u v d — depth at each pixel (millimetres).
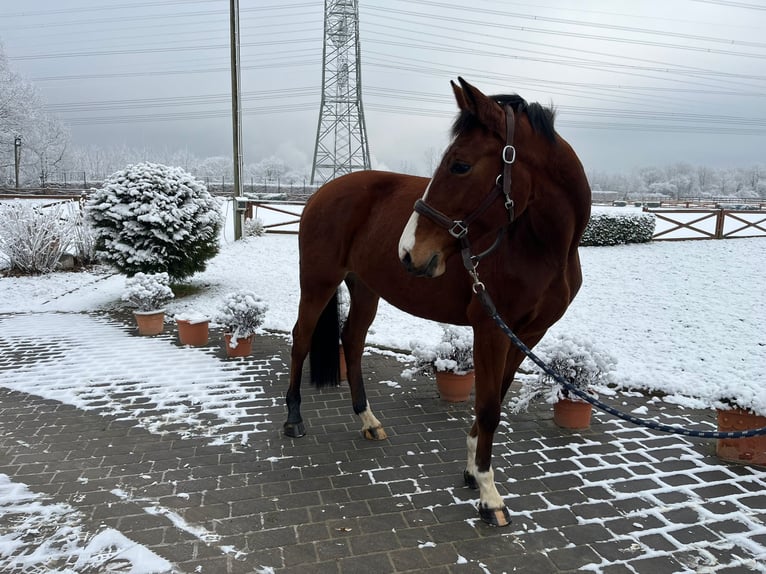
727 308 6711
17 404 3979
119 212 7031
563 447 3309
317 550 2271
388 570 2146
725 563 2209
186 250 7395
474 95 1951
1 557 2219
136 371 4746
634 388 4359
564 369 3516
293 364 3445
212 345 5613
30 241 9539
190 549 2268
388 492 2752
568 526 2465
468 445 2785
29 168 36562
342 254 3080
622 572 2146
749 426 3029
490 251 2297
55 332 6152
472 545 2314
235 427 3570
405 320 6457
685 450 3277
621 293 7707
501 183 2039
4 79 30188
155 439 3381
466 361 3988
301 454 3186
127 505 2611
